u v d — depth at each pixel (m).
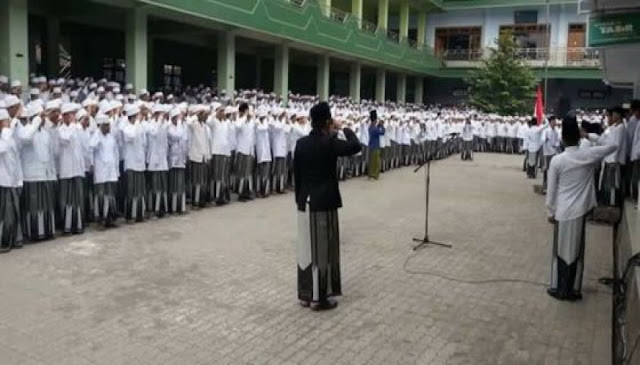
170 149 8.82
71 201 7.42
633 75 12.00
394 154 17.28
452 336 4.53
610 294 5.65
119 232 7.73
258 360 4.03
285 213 9.39
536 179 15.30
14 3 10.47
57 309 4.87
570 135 5.38
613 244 7.86
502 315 5.01
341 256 6.86
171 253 6.71
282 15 17.05
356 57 22.94
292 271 6.12
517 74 28.23
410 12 32.97
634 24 7.82
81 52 17.36
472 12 33.44
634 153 9.05
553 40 31.48
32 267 6.04
